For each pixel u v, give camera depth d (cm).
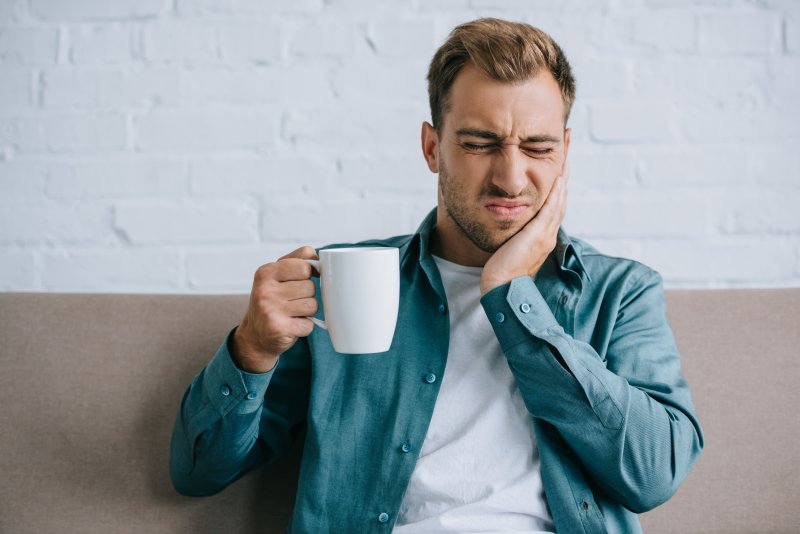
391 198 174
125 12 177
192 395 116
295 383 128
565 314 122
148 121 176
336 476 118
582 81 172
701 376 128
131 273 176
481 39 118
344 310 95
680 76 171
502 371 119
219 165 176
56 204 176
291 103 175
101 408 128
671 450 110
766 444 126
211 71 176
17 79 177
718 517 124
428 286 128
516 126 115
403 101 174
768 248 171
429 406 118
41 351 131
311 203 175
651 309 124
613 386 109
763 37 171
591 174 172
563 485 112
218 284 176
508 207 117
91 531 124
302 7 175
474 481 114
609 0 172
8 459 126
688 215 171
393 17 174
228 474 119
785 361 129
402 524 116
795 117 171
